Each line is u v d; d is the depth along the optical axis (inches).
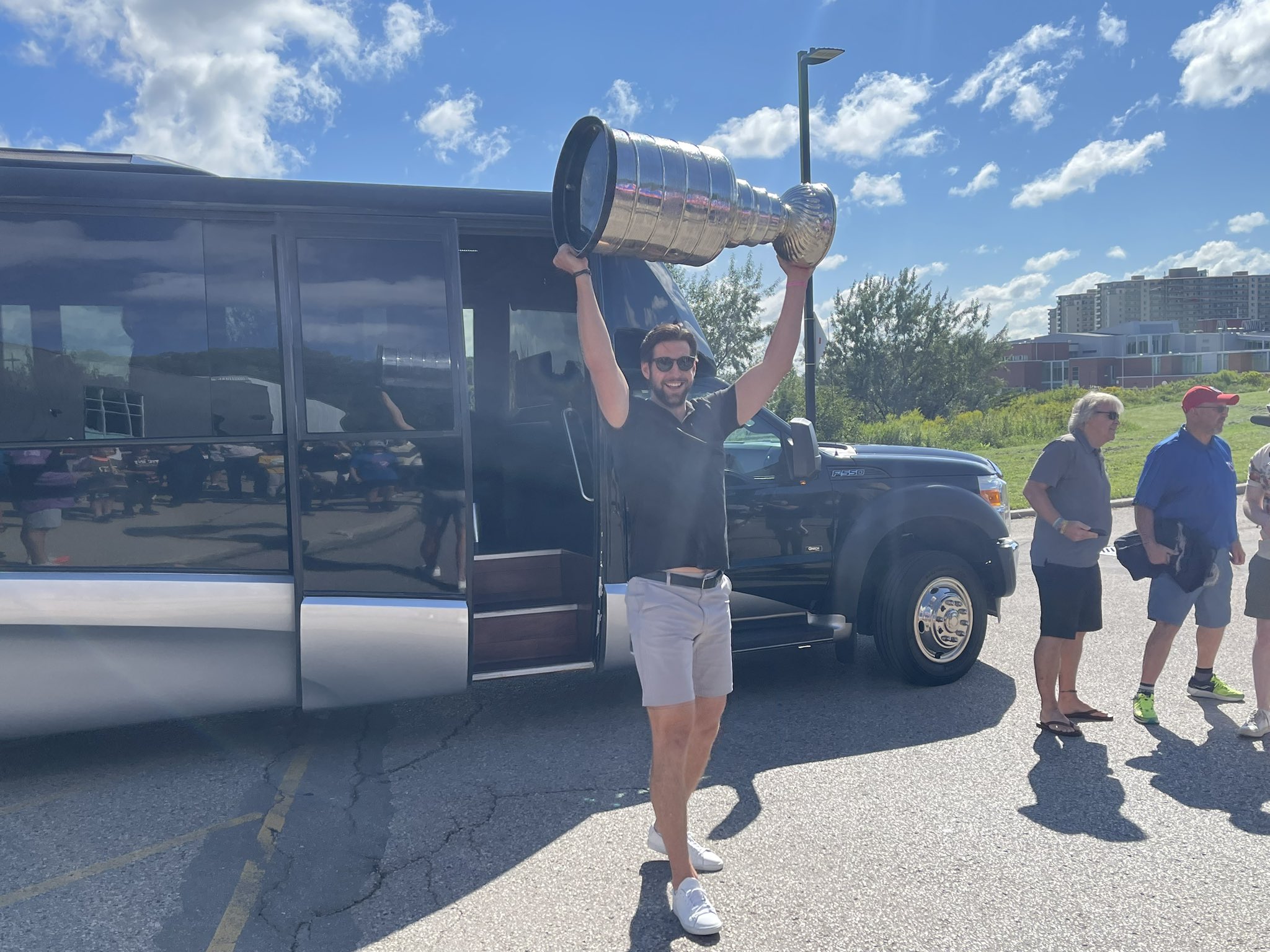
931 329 1407.5
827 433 989.2
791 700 214.4
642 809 157.8
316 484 176.2
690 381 129.3
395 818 156.0
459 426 182.5
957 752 179.9
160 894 132.3
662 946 117.4
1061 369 3661.4
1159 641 192.2
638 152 119.6
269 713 210.7
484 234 187.8
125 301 168.9
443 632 182.1
